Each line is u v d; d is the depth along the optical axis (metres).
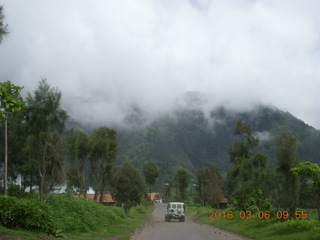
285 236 14.01
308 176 15.40
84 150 29.16
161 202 108.94
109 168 34.03
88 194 54.12
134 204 39.97
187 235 18.00
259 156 27.31
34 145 19.94
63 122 20.03
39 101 19.28
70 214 17.55
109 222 22.97
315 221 14.93
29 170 27.12
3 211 11.98
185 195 83.75
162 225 27.28
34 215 12.59
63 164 22.00
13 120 20.88
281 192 18.47
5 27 9.72
